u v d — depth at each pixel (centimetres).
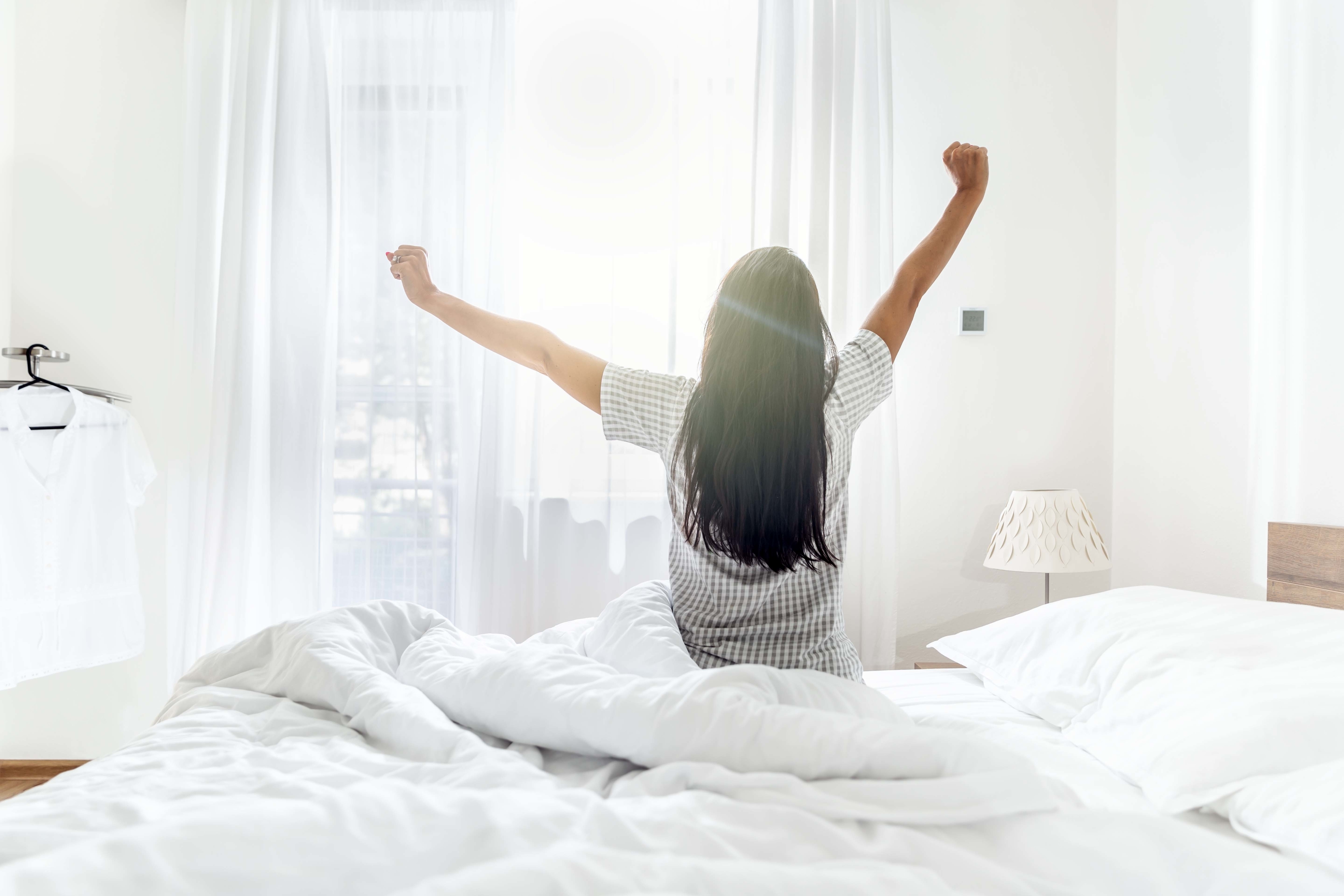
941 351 260
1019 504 226
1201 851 72
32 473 213
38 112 261
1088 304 259
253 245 250
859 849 66
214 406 247
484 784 74
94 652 224
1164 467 231
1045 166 260
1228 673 112
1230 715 101
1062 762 113
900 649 259
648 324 258
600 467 256
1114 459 257
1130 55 251
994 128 260
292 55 252
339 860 55
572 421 257
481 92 258
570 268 258
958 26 261
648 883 56
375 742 94
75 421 221
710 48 258
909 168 261
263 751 89
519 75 259
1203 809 94
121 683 259
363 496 257
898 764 75
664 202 258
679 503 106
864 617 244
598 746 84
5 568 206
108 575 228
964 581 259
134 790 76
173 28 262
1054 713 132
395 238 260
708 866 59
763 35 251
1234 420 202
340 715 104
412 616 130
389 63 259
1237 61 202
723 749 77
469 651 116
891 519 245
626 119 259
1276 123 189
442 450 255
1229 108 204
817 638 104
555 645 106
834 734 77
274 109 253
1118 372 256
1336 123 172
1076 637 144
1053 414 258
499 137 252
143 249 262
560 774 86
